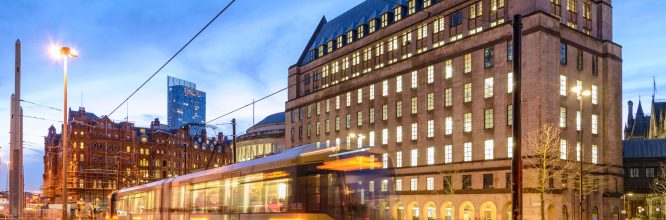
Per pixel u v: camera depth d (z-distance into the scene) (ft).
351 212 64.85
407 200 221.66
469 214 196.24
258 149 364.17
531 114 179.01
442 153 209.77
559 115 184.03
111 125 520.83
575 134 189.57
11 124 90.94
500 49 190.19
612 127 203.82
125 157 523.70
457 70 206.39
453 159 204.44
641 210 296.30
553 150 165.58
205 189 90.02
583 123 194.18
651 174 296.71
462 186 199.82
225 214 81.82
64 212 107.76
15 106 90.89
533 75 179.52
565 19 194.70
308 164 67.67
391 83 235.61
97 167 504.43
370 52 253.85
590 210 191.01
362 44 258.37
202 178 91.97
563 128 185.57
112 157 516.32
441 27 218.18
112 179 510.99
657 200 290.15
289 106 307.37
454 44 207.72
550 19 182.91
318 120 281.33
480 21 201.98
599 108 202.18
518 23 52.60
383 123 238.07
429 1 229.04
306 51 314.14
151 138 554.05
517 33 52.54
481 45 196.95
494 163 187.93
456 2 211.00
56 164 575.38
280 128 368.48
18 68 91.81
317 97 281.74
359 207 65.51
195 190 94.12
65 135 108.58
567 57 190.90
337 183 65.05
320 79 289.53
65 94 108.88
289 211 68.03
